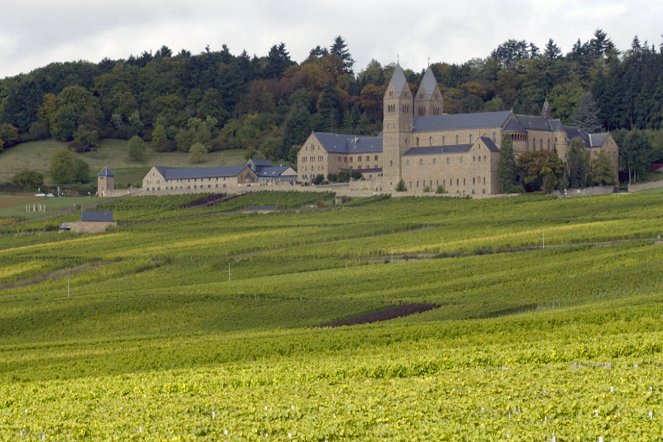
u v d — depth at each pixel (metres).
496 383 142.50
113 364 195.50
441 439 114.06
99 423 131.00
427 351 180.62
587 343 172.38
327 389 148.00
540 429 115.44
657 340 169.00
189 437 119.44
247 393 148.38
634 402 125.12
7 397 159.00
